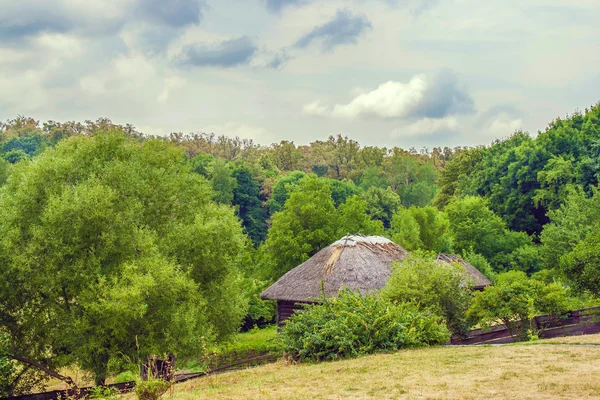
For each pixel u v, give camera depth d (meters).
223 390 12.09
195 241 23.23
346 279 26.75
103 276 18.48
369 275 26.84
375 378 11.92
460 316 21.02
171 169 26.52
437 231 53.03
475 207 62.06
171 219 24.73
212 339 21.30
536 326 21.34
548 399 8.80
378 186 134.12
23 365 21.22
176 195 25.39
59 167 21.53
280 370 15.88
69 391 18.47
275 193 102.44
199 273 23.31
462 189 86.56
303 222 42.16
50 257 19.27
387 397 9.80
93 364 19.69
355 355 16.83
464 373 11.68
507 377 10.77
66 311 19.98
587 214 44.56
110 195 20.06
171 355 21.20
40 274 19.05
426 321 18.22
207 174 98.31
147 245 20.53
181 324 19.69
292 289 28.06
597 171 58.28
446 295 20.97
